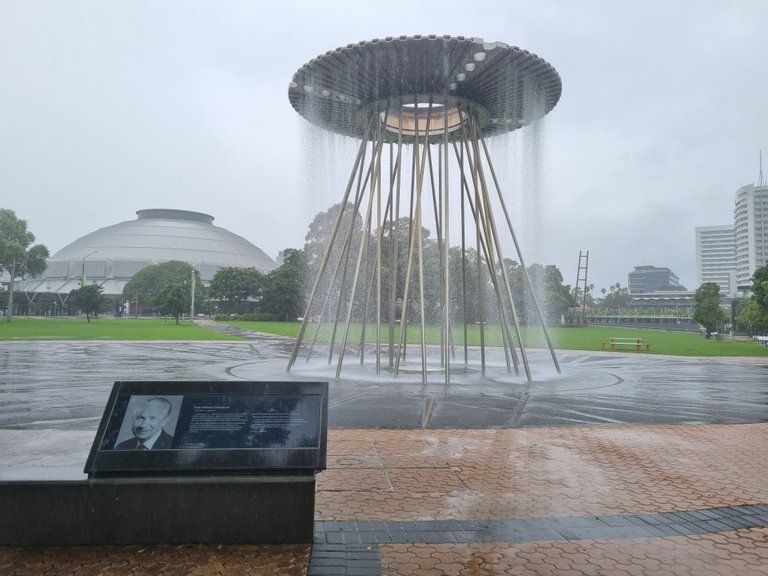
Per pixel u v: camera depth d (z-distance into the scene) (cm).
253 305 7725
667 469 633
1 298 5988
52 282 10200
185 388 426
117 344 2698
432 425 851
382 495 530
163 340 3086
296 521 406
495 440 760
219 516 402
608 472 618
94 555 381
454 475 596
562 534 442
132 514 397
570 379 1445
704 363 2102
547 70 1241
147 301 8325
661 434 819
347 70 1251
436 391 1188
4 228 5038
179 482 399
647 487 566
